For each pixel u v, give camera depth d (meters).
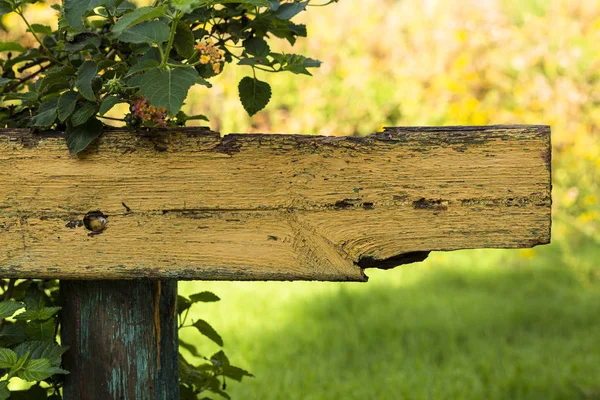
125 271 1.71
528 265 6.23
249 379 3.92
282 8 2.02
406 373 3.96
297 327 4.78
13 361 1.75
